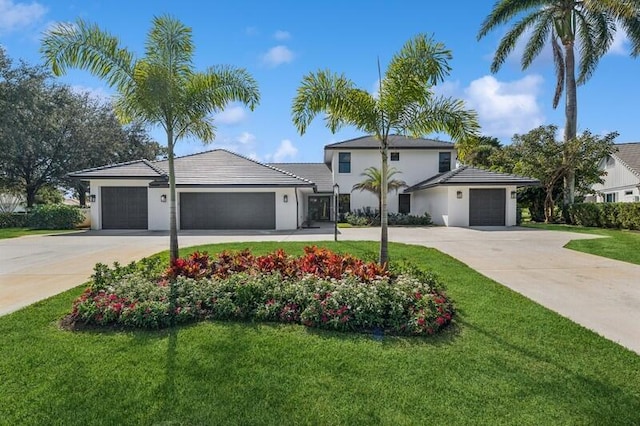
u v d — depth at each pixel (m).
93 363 3.68
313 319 4.73
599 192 29.50
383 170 7.05
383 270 6.31
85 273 8.23
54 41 6.69
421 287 5.55
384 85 6.95
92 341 4.23
